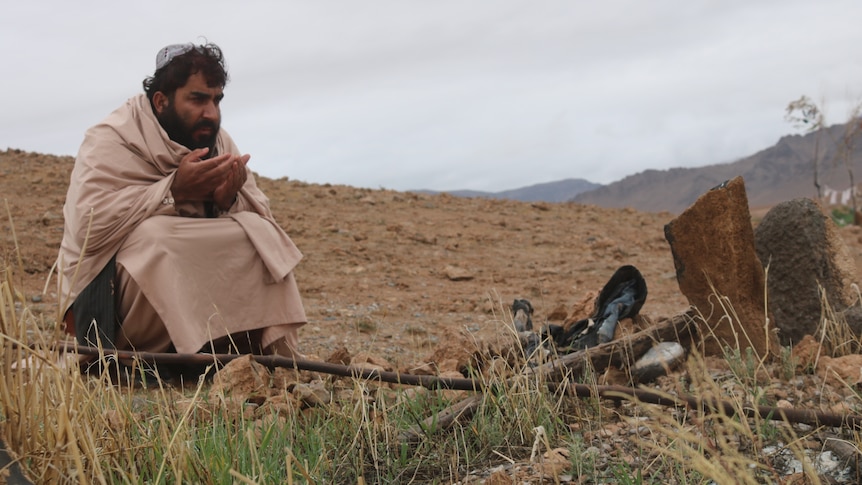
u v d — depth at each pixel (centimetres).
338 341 650
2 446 246
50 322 588
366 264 1115
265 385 391
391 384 402
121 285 467
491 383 350
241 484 271
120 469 264
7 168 1586
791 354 418
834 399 355
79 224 464
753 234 461
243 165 497
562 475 294
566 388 355
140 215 466
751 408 315
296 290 508
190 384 445
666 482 279
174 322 455
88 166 475
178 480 250
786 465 292
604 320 474
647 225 1655
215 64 493
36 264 908
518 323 518
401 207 1648
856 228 1524
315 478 290
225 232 483
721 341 448
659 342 437
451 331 449
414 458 315
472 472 306
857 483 275
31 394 253
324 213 1484
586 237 1449
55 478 244
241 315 485
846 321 445
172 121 496
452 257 1215
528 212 1730
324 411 354
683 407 337
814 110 1780
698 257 449
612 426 335
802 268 467
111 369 459
